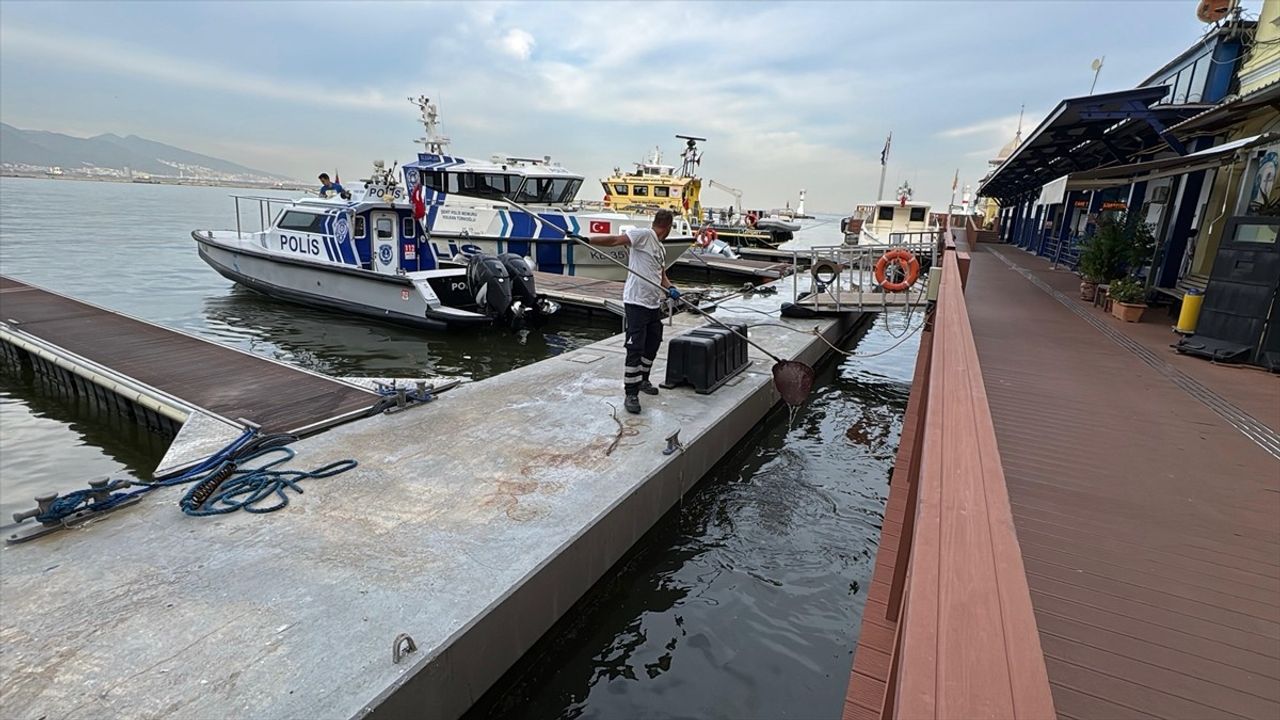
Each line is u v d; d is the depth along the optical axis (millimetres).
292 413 4773
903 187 30750
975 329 6418
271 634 2332
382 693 2070
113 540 2945
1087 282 8297
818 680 2953
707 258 19438
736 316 9867
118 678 2104
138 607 2467
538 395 5395
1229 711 1657
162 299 12227
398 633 2361
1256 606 2088
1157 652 1879
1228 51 7734
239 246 11961
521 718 2691
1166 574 2266
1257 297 4992
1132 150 10414
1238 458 3260
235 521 3141
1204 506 2762
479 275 10195
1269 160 5848
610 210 20375
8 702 1995
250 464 3822
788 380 5180
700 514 4500
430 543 2992
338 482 3621
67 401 6492
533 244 13375
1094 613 2055
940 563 966
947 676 719
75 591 2557
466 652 2416
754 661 3068
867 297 9734
